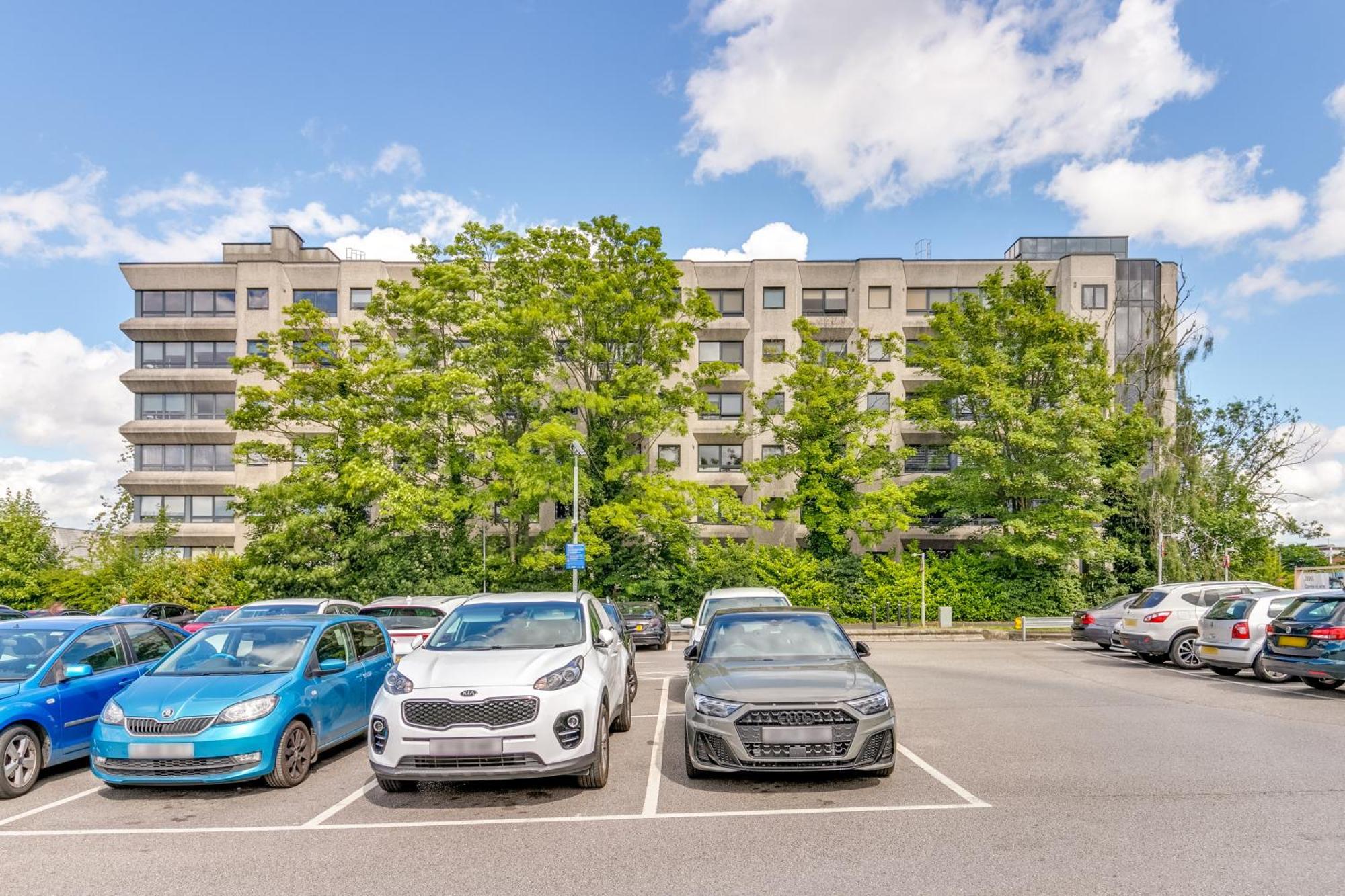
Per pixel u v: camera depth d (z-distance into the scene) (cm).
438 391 2881
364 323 3203
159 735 754
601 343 3200
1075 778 764
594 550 2895
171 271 4619
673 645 2748
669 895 499
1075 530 3159
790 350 4459
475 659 768
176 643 1074
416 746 688
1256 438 3550
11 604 3334
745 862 554
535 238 3189
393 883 532
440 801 734
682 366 4481
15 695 821
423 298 3005
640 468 3123
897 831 614
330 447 3011
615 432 3253
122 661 971
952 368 3312
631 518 2916
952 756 862
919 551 3675
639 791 748
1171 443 3503
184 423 4466
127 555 3384
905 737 970
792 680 762
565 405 3041
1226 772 775
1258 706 1178
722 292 4606
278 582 2947
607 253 3241
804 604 3294
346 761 924
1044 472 3203
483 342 3045
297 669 849
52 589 3300
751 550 3428
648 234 3209
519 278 3158
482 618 882
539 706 704
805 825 632
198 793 787
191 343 4603
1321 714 1105
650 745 965
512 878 534
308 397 3078
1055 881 508
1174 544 3325
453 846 604
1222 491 3469
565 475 2936
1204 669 1686
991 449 3181
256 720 772
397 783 758
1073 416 3116
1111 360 4288
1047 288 3606
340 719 909
